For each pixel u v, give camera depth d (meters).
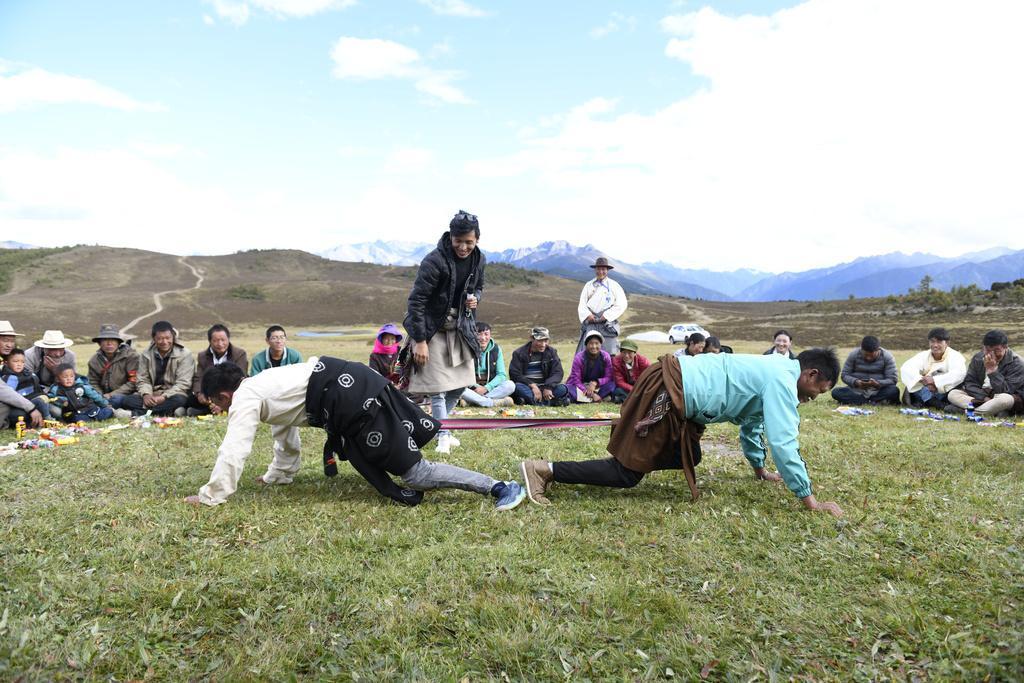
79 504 4.86
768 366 4.88
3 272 135.75
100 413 9.34
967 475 5.88
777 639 3.11
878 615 3.31
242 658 2.91
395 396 4.92
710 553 4.09
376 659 2.90
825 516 4.73
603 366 12.05
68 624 3.14
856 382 11.99
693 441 5.07
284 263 176.25
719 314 93.38
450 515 4.75
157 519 4.52
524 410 10.67
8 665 2.75
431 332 6.08
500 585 3.58
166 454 6.75
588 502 5.05
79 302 103.56
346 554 3.98
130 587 3.48
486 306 102.94
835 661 2.93
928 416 10.32
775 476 5.82
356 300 115.62
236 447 4.88
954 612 3.32
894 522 4.59
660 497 5.25
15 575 3.62
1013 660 2.83
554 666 2.88
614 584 3.59
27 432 8.09
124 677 2.78
